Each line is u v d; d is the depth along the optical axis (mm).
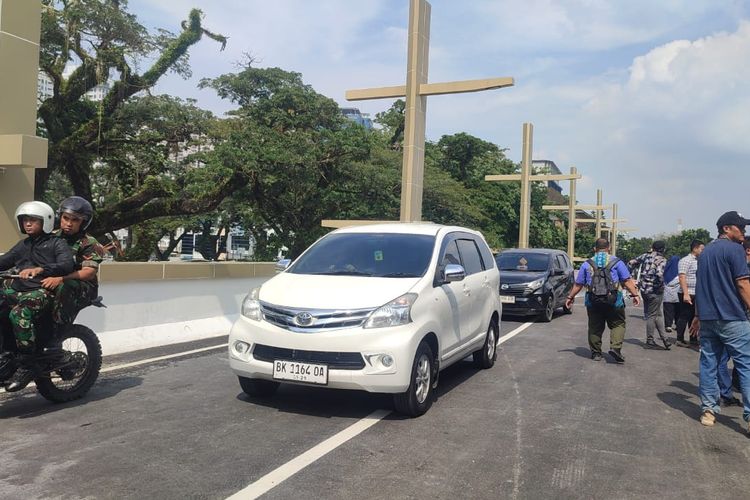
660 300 10484
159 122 23312
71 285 5504
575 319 14781
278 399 6066
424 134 16891
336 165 26672
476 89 15844
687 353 10148
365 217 29328
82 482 3883
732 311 5512
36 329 5340
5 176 8961
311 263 6504
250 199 27938
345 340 5121
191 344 9367
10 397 5988
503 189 45906
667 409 6262
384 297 5402
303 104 25984
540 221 54688
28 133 9375
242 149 23125
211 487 3852
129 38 21281
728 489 4137
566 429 5398
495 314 8273
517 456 4633
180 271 9742
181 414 5492
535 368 8227
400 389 5227
